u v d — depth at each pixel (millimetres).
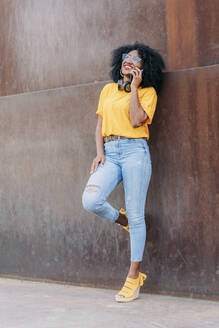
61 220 3977
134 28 3656
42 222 4094
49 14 4113
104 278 3730
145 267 3523
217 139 3234
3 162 4367
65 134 3975
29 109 4199
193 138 3330
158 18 3525
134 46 3451
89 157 3842
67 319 2863
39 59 4184
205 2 3305
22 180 4230
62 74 4047
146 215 3527
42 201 4098
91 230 3805
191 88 3340
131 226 3312
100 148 3443
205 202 3279
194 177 3326
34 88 4219
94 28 3867
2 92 4426
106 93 3518
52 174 4043
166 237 3438
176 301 3264
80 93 3895
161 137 3465
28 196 4188
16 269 4258
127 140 3279
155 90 3420
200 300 3268
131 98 3221
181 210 3377
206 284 3266
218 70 3227
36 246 4129
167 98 3439
